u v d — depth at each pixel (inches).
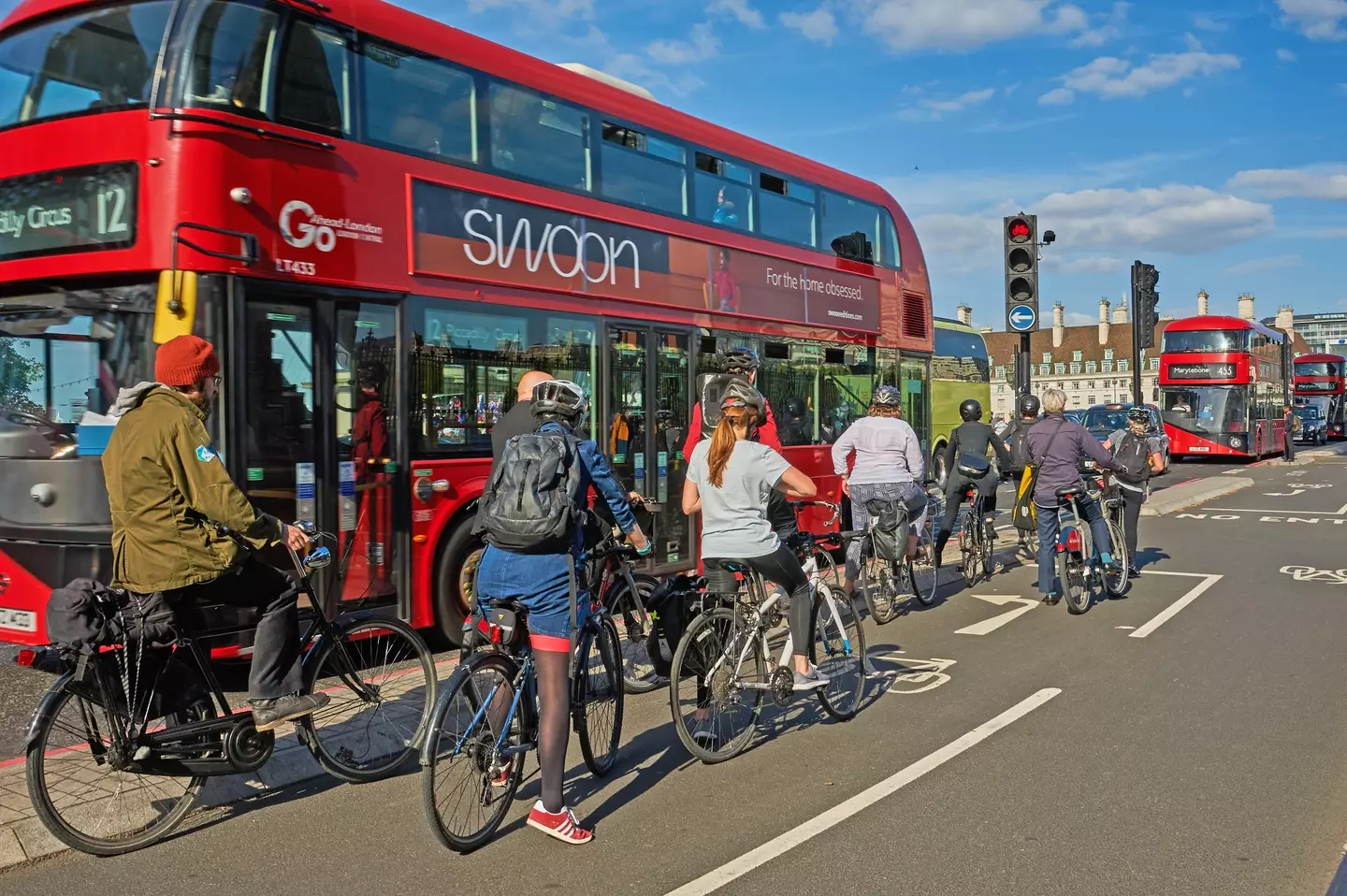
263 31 267.1
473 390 316.5
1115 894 154.6
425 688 217.5
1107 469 382.6
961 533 439.2
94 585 173.3
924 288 574.2
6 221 263.9
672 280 391.5
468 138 318.3
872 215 528.7
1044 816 185.2
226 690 251.6
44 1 269.1
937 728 238.5
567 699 176.9
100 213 254.2
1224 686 273.4
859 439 356.2
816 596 239.5
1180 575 467.5
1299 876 160.2
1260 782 201.6
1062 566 370.0
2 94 269.0
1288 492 942.4
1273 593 419.5
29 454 261.0
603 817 187.8
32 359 262.1
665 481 386.9
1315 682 278.1
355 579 283.4
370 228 288.5
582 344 353.1
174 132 250.8
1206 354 1412.4
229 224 255.4
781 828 181.2
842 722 244.1
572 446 179.5
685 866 166.1
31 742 165.2
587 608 192.4
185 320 248.4
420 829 182.7
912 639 334.6
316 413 273.3
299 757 209.0
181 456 171.2
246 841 177.6
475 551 320.8
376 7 296.8
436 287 305.4
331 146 280.1
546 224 341.1
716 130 424.8
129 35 258.5
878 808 189.6
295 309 269.4
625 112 376.5
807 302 469.7
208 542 173.8
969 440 416.5
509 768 181.6
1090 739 229.1
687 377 397.1
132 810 176.9
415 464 299.0
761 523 219.3
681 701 210.5
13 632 262.7
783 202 458.9
